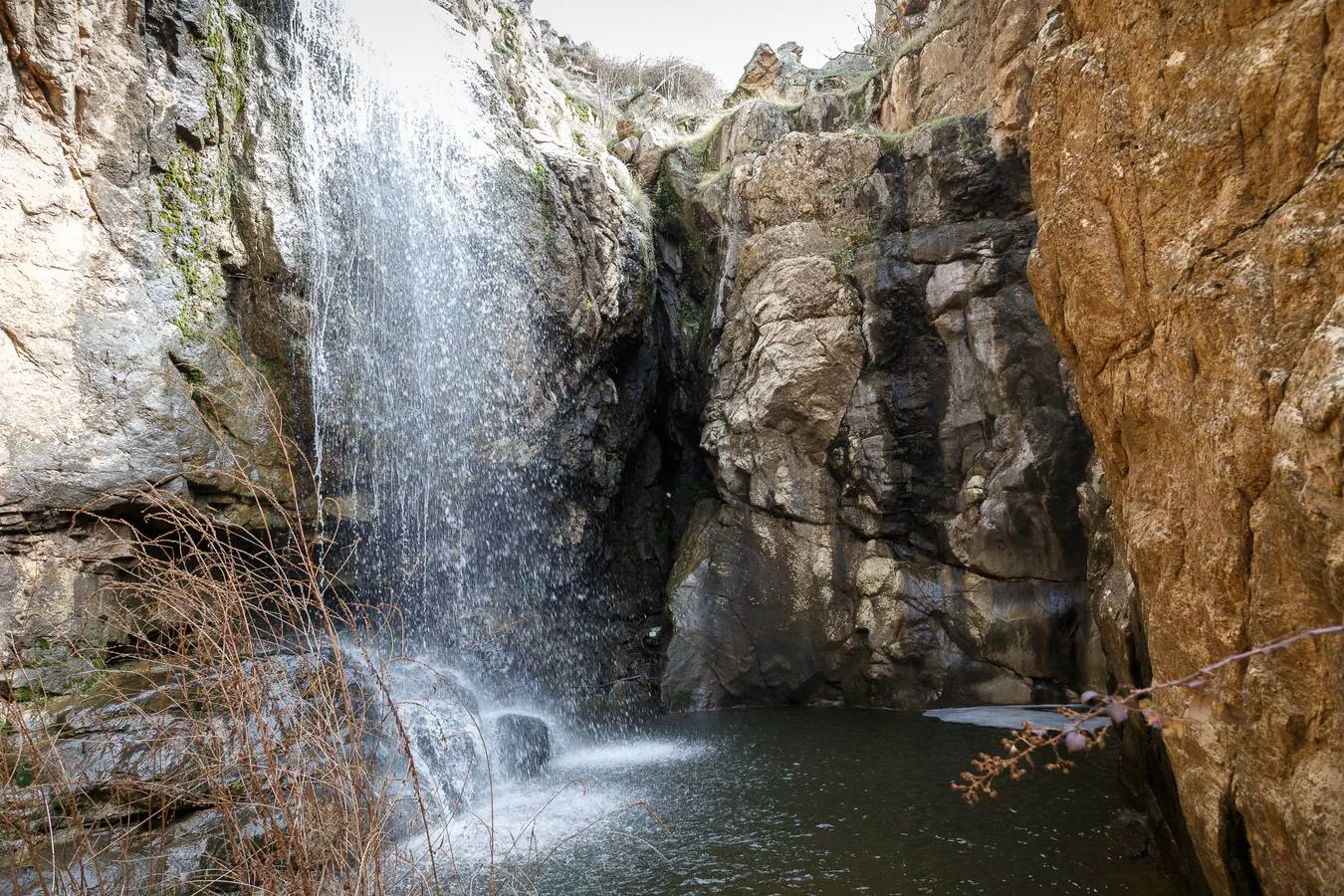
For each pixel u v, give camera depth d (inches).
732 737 295.9
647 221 458.6
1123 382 108.6
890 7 537.3
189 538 112.8
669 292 474.3
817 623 367.2
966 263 356.5
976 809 192.1
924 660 345.7
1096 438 122.8
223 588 102.4
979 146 362.0
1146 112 100.7
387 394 319.3
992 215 359.3
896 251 372.5
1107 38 107.8
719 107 610.9
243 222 278.2
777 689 366.9
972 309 352.8
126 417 229.5
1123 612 165.6
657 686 387.5
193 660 102.0
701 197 465.4
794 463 380.2
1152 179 99.4
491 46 426.6
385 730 185.6
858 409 372.5
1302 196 78.7
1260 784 85.0
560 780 239.6
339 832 91.4
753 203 416.2
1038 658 328.2
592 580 419.8
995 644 335.9
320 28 317.7
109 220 233.5
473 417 354.6
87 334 224.4
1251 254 84.7
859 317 377.7
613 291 407.2
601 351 407.8
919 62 422.9
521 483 377.1
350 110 320.8
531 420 374.6
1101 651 318.0
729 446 394.9
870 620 356.5
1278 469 74.5
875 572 360.5
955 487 354.9
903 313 368.5
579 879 161.9
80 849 108.0
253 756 95.2
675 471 473.4
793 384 375.9
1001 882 150.3
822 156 399.9
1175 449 100.7
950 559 352.2
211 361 259.1
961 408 354.6
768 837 181.3
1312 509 70.3
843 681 360.5
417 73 361.1
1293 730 78.9
